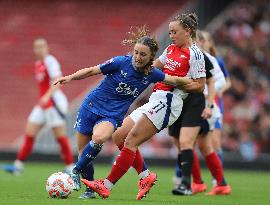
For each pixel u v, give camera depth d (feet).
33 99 280.51
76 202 88.99
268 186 150.61
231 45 275.39
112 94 95.20
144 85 95.61
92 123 96.12
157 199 103.96
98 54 296.10
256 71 262.67
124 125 100.73
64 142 173.99
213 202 102.73
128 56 94.94
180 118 120.37
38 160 236.02
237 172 214.69
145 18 304.50
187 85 98.12
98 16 309.42
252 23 284.41
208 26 285.23
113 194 114.11
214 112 121.60
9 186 128.98
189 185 116.37
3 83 287.07
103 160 230.48
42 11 315.17
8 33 307.99
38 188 124.06
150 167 229.45
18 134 268.62
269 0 289.94
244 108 248.73
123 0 312.91
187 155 116.16
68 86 270.67
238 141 238.07
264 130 240.53
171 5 306.55
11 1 319.88
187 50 101.14
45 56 168.45
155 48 92.53
